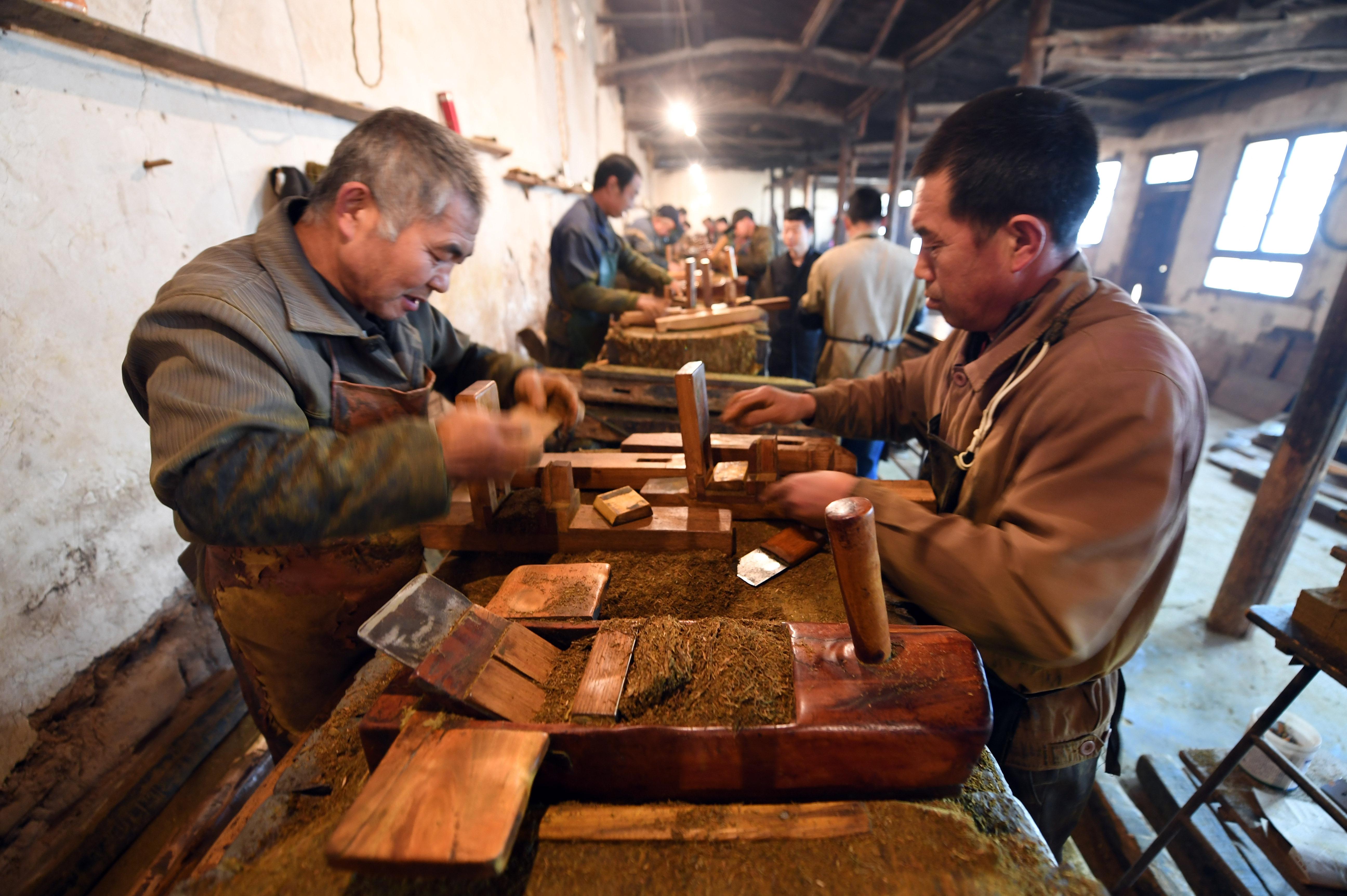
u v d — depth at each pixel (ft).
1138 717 7.07
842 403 4.43
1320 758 5.04
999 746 3.26
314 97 6.49
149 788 4.66
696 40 20.70
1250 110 20.20
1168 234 24.31
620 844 1.91
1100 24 15.89
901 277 9.87
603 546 3.38
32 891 3.94
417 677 1.97
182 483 2.33
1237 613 8.24
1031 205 2.68
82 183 4.31
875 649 2.06
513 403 4.52
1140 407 2.31
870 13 16.83
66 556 4.34
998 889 1.77
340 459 2.30
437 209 2.91
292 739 3.67
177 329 2.58
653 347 8.13
